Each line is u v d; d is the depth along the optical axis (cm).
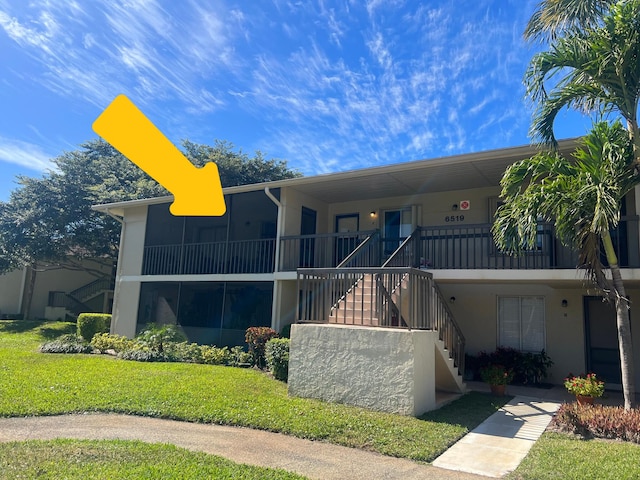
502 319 1165
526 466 495
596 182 639
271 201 1411
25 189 2481
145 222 1631
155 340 1322
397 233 1330
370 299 834
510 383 1059
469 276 978
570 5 765
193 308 1507
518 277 930
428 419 681
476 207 1212
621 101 707
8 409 676
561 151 874
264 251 1377
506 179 739
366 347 747
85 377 923
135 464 467
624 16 672
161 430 611
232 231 1477
